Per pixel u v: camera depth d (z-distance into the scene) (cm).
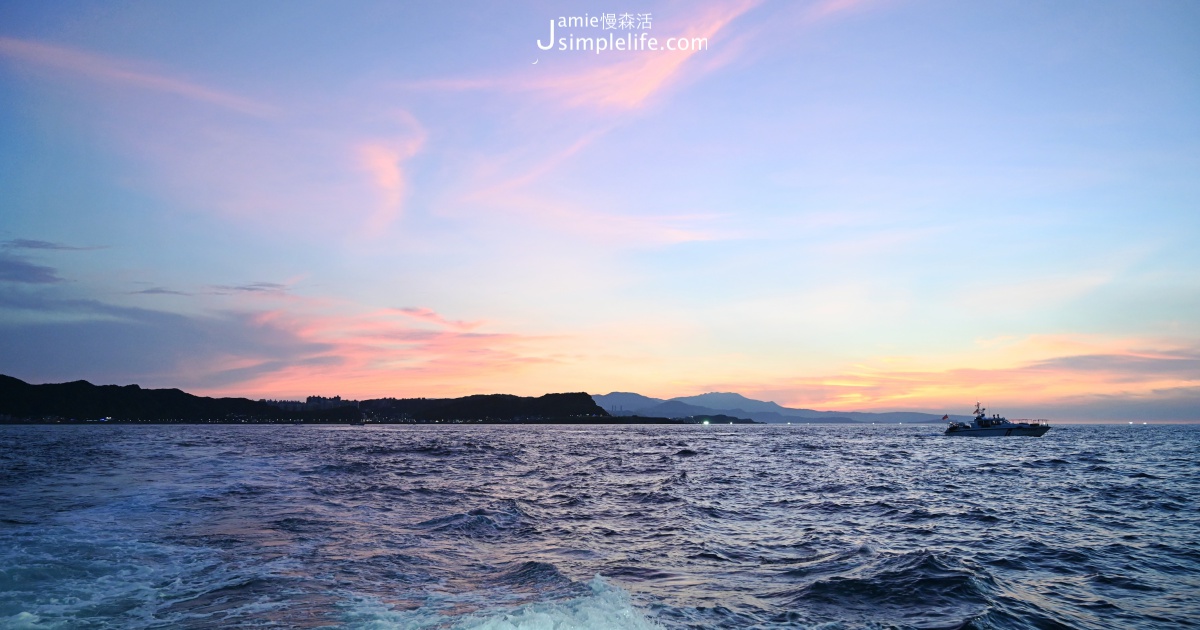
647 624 1048
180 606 1153
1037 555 1709
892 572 1447
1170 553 1738
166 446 7631
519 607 1135
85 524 1948
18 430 19750
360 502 2627
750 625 1095
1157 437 15225
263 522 2053
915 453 7888
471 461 5825
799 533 2055
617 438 15512
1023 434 11912
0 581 1280
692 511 2561
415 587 1313
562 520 2306
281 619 1082
